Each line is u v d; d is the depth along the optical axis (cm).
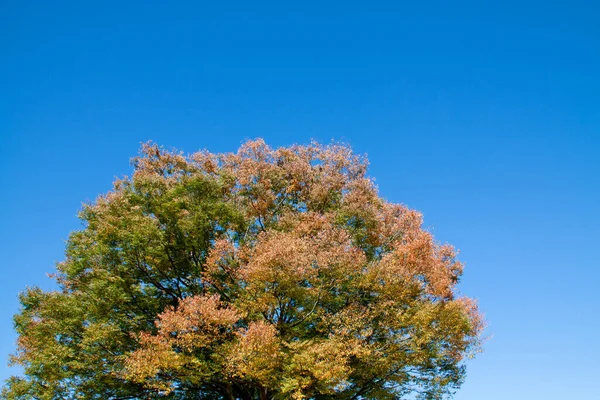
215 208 2130
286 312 1956
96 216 2203
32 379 1912
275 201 2442
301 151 2630
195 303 1684
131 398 2006
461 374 2130
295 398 1728
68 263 2180
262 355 1648
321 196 2436
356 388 2022
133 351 1902
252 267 1764
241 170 2419
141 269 2111
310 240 1964
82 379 1906
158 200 2127
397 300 1911
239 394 2078
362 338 1869
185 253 2164
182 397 2084
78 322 1947
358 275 1966
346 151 2633
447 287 2011
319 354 1692
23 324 2006
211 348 1819
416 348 1856
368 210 2314
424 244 2006
